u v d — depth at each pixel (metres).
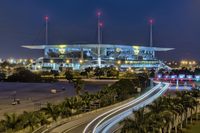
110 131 113.94
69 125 120.62
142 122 86.69
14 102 182.00
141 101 186.12
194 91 165.12
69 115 132.00
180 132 121.69
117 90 191.50
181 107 123.44
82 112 143.25
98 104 161.50
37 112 118.50
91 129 115.75
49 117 120.50
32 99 199.88
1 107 166.88
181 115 124.25
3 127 97.75
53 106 126.00
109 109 157.50
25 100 195.12
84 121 129.12
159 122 92.56
